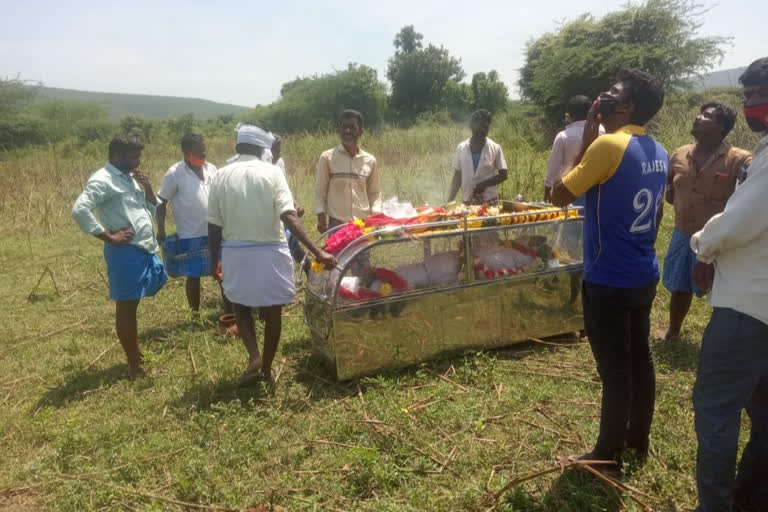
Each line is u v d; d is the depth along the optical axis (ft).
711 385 8.22
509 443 11.43
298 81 156.35
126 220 14.37
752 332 7.75
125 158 14.74
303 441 11.79
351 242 14.23
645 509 9.27
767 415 8.83
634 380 10.16
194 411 13.16
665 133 42.93
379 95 124.88
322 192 18.75
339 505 9.95
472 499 9.62
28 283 24.44
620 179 9.03
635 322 9.91
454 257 15.05
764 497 9.04
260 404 13.43
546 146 59.11
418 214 15.51
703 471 8.29
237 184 13.07
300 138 61.00
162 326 19.03
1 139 108.06
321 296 14.43
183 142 18.43
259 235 13.16
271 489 10.14
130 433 12.34
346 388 14.16
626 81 9.32
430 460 10.95
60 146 82.94
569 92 67.77
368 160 18.70
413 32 165.07
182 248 18.71
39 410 13.57
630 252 9.29
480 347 15.39
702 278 8.86
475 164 20.15
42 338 18.35
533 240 15.81
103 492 10.18
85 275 25.35
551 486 9.97
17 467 11.37
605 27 68.95
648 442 10.66
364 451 10.60
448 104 146.00
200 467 10.78
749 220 7.40
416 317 14.57
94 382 15.07
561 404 12.81
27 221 35.09
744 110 8.25
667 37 65.72
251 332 14.03
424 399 13.12
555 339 16.56
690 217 14.66
